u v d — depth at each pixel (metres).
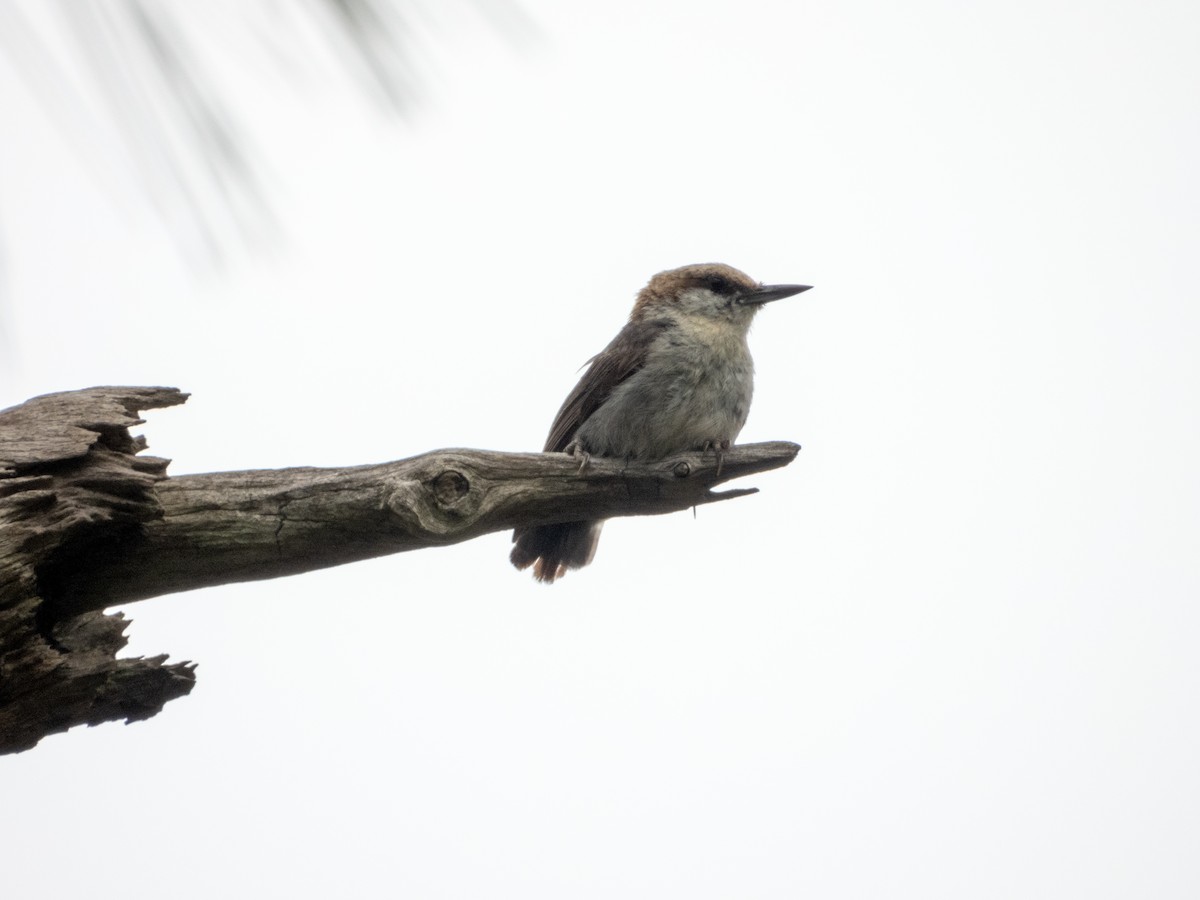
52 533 7.31
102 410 8.06
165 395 8.59
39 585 7.89
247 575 8.30
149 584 8.14
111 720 8.49
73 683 7.64
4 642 7.18
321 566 8.41
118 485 7.68
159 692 8.55
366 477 8.15
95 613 8.27
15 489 7.34
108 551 7.92
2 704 7.46
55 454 7.57
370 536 8.22
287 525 8.09
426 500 8.16
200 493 8.01
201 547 8.03
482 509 8.40
